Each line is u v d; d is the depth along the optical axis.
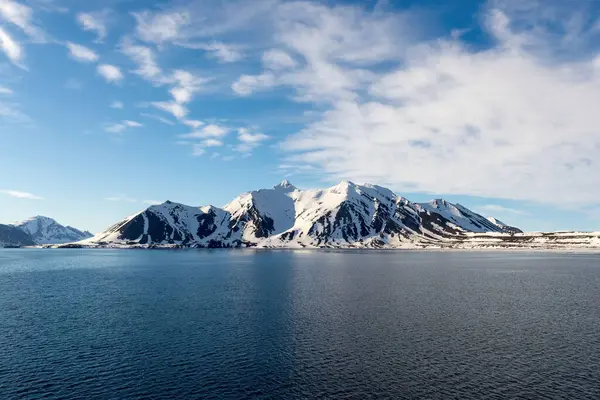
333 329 64.81
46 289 114.69
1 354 53.19
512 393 41.00
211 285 121.25
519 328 65.25
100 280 138.88
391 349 54.44
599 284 122.06
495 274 155.62
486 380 44.16
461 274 155.38
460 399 39.69
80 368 48.19
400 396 40.41
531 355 51.97
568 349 54.34
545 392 41.19
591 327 65.94
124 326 67.44
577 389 41.84
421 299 93.44
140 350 54.53
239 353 53.09
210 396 40.62
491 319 71.62
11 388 42.69
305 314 76.31
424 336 60.66
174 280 136.50
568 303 88.00
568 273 158.50
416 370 47.03
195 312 78.56
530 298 94.88
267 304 86.94
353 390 41.81
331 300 92.00
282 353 53.03
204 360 50.62
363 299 93.25
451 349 54.44
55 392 41.78
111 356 52.22
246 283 126.19
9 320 72.31
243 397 40.38
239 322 69.81
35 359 51.34
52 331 64.50
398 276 148.38
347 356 51.75
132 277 148.50
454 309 81.00
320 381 44.09
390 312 77.81
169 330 64.62
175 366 48.66
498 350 53.97
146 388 42.59
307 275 152.88
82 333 63.19
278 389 42.12
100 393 41.50
